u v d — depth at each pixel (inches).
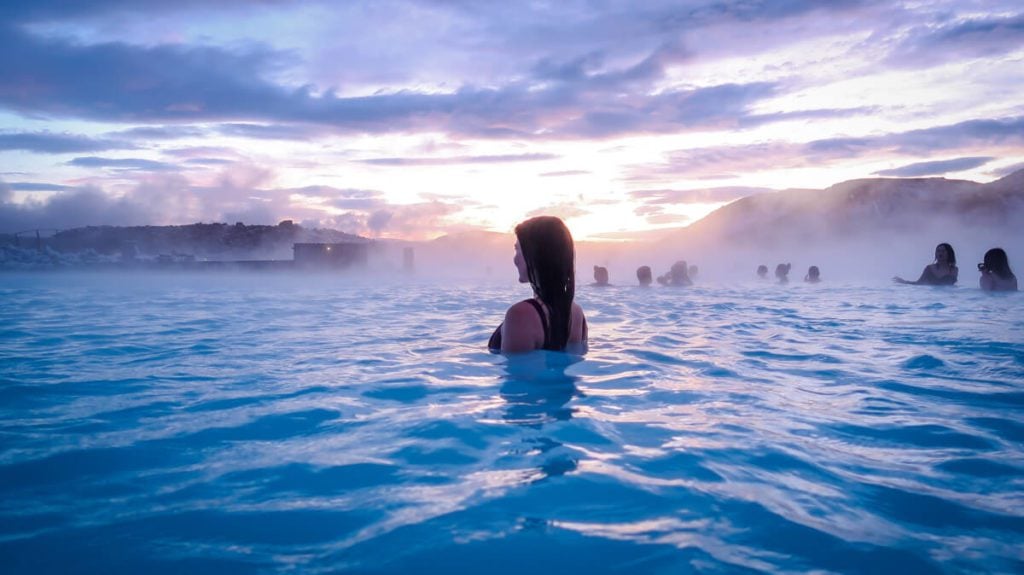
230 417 108.3
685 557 55.6
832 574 52.9
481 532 61.3
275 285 624.1
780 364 158.7
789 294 468.1
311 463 83.2
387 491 72.6
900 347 188.2
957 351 178.4
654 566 54.1
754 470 79.0
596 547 57.8
